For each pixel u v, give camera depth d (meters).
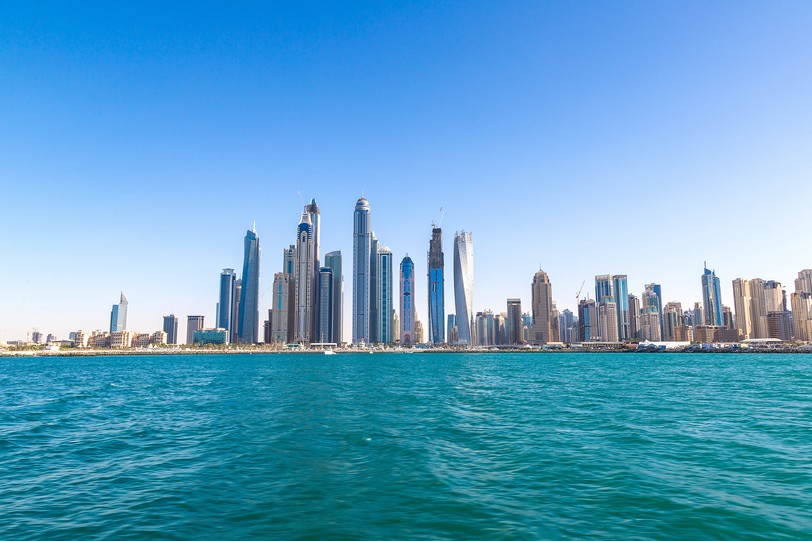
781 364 194.62
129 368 183.62
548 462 26.30
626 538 15.82
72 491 21.89
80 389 80.69
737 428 36.66
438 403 55.34
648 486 21.64
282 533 16.50
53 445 32.62
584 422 40.22
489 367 176.50
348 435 34.84
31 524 17.73
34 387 86.12
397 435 34.75
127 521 17.88
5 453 30.19
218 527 17.16
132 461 27.69
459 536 16.12
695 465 25.39
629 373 126.50
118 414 47.94
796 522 17.12
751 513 18.06
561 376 113.00
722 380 94.50
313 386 82.81
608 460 26.62
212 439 33.91
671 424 38.75
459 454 28.50
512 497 20.28
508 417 43.47
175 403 57.19
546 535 16.14
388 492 21.11
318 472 24.66
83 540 16.14
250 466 26.03
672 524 17.03
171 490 21.78
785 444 30.61
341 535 16.27
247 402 57.47
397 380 99.19
